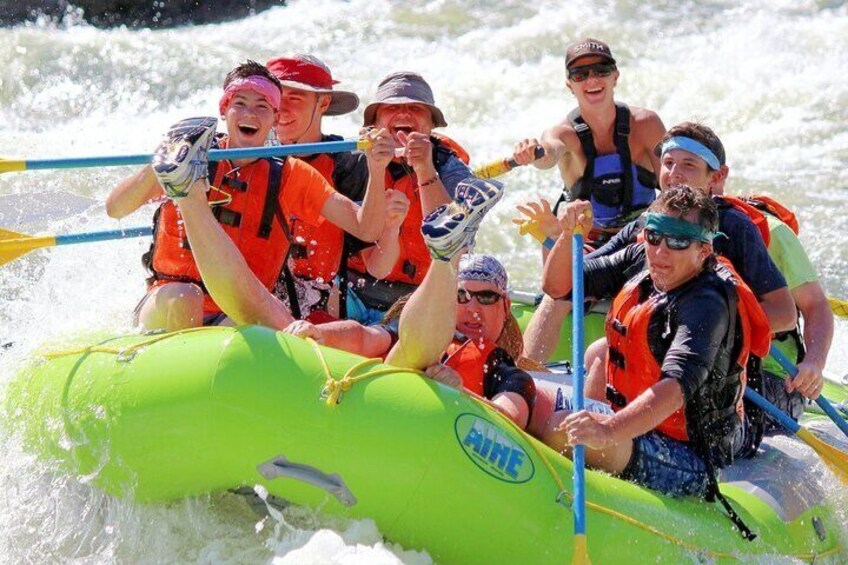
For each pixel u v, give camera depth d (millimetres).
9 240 17234
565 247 17000
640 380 15250
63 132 37125
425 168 18438
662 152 17953
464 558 13219
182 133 13336
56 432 13961
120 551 13883
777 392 18375
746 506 15688
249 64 16516
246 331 13586
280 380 13141
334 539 12859
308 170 16625
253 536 13859
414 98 19312
